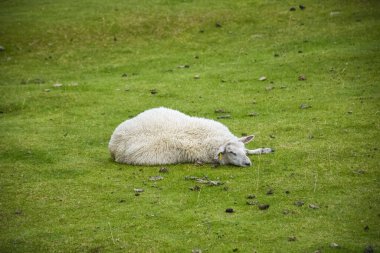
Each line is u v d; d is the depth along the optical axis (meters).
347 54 47.75
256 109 38.12
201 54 53.50
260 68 47.47
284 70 46.34
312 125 33.62
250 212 22.52
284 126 33.91
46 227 22.41
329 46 51.06
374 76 42.56
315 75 44.47
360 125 32.91
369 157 27.77
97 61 53.91
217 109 38.62
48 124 37.75
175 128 28.95
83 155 31.38
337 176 25.64
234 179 26.05
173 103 40.78
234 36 57.03
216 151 28.19
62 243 21.05
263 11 62.34
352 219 21.44
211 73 47.53
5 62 54.62
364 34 52.72
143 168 28.22
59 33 60.38
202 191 24.88
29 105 42.12
